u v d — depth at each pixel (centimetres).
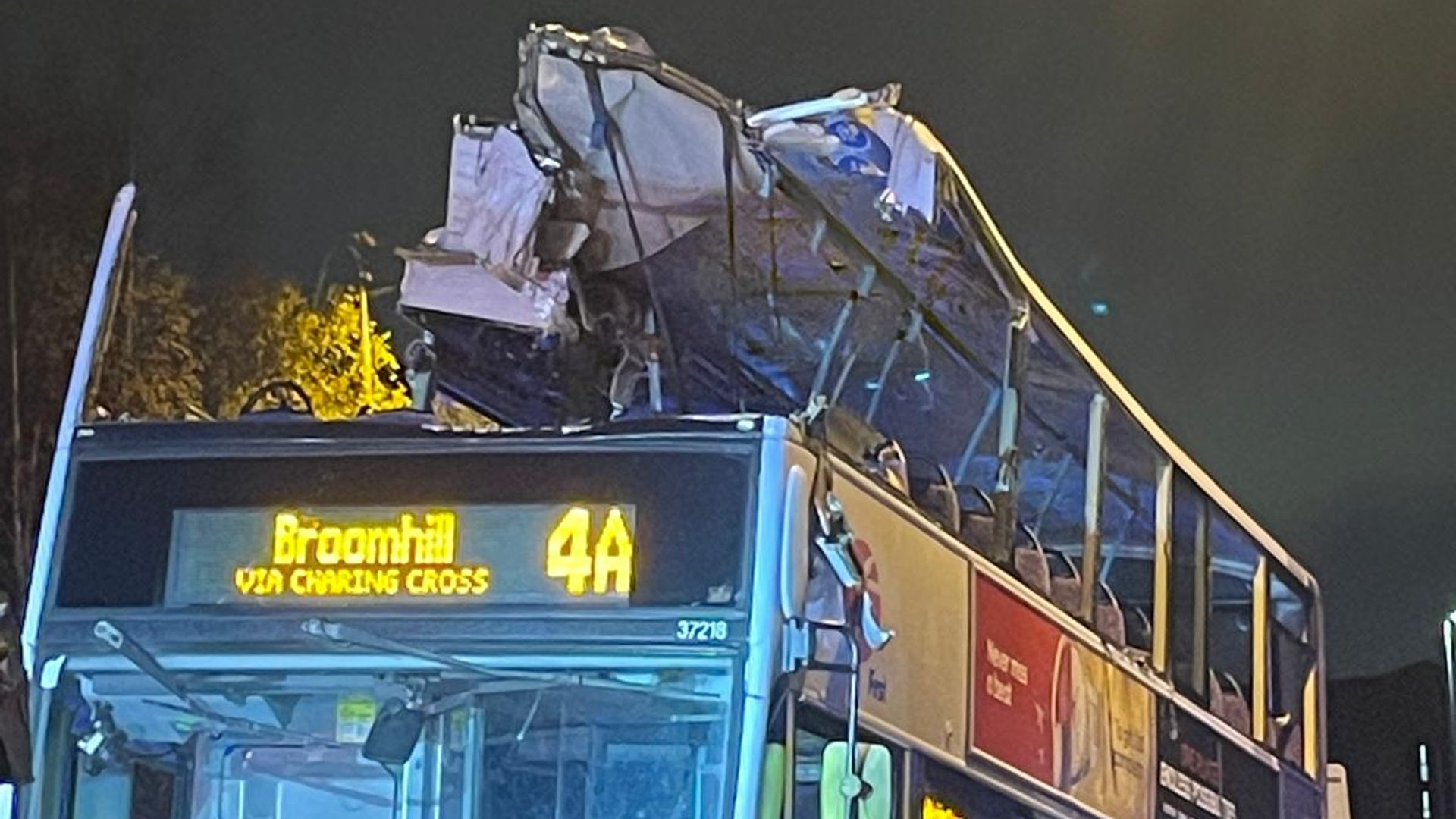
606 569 689
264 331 2656
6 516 2288
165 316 2566
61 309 2450
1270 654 1353
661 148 848
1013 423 935
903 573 765
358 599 705
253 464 726
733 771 661
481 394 919
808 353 952
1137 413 1084
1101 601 1059
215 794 711
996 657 850
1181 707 1134
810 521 690
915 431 1005
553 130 851
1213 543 1312
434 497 708
